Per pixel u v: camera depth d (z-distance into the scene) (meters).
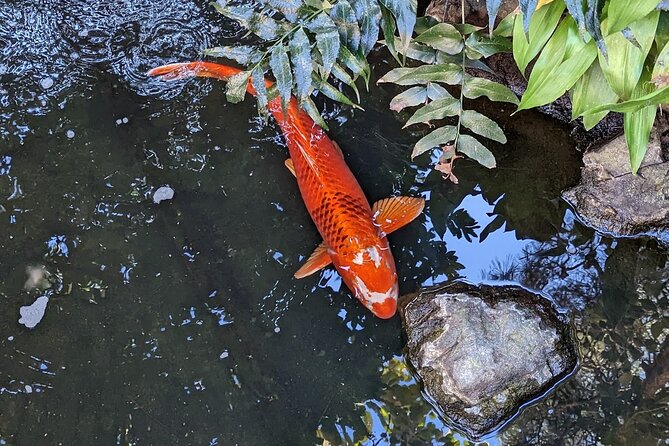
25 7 1.50
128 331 1.28
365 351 1.25
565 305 1.26
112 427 1.22
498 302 1.23
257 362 1.25
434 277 1.29
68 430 1.22
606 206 1.30
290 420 1.22
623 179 1.29
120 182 1.38
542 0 1.08
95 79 1.45
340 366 1.25
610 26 1.00
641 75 1.13
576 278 1.28
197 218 1.35
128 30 1.49
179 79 1.44
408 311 1.25
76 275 1.32
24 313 1.30
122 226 1.35
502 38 1.14
